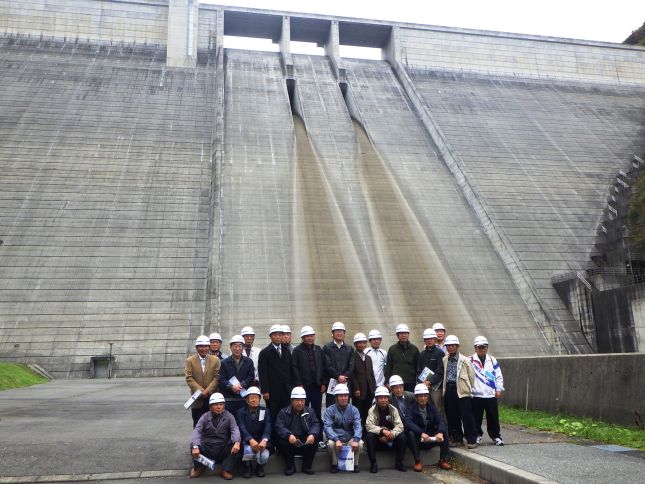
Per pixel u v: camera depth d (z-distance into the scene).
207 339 9.80
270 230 32.75
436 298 30.50
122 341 26.53
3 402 16.64
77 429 12.00
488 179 39.78
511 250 33.66
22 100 40.44
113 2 51.25
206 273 30.02
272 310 28.14
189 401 9.30
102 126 39.12
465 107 49.53
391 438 9.32
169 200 33.88
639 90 58.97
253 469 9.13
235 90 46.69
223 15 53.00
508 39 58.69
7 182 33.00
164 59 49.34
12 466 9.02
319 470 9.54
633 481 7.19
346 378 9.78
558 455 8.98
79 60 47.00
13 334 25.98
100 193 33.44
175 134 39.72
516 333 29.42
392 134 44.84
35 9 49.72
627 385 11.14
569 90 56.31
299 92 48.88
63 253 29.67
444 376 10.60
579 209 38.38
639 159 44.16
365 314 28.83
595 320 29.00
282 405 9.66
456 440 10.35
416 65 55.19
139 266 29.77
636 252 32.47
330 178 38.25
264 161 38.31
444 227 35.81
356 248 32.72
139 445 10.45
